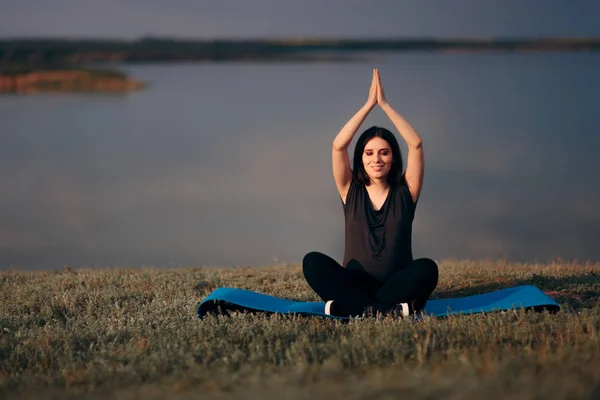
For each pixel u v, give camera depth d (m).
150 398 4.44
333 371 4.75
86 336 6.75
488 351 5.18
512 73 173.25
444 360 5.16
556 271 10.52
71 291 9.30
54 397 4.61
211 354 5.67
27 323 7.89
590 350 5.23
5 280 10.79
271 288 9.66
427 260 7.22
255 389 4.38
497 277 10.02
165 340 6.18
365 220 7.52
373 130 7.59
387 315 6.99
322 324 6.91
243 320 7.00
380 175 7.46
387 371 4.72
